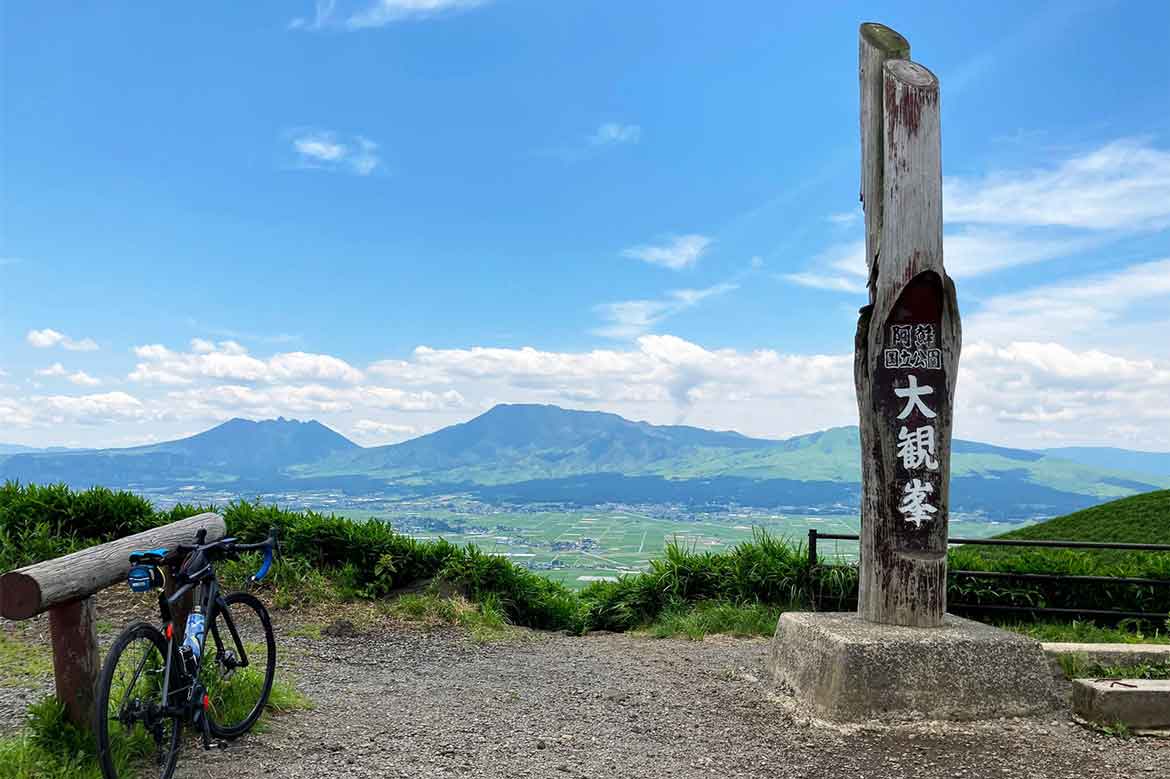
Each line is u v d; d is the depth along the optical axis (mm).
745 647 7793
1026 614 8453
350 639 7781
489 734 4707
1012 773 4164
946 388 5520
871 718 4883
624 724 5035
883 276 5566
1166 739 4633
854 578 8820
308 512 10016
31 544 8562
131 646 3680
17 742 3752
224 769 3902
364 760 4121
